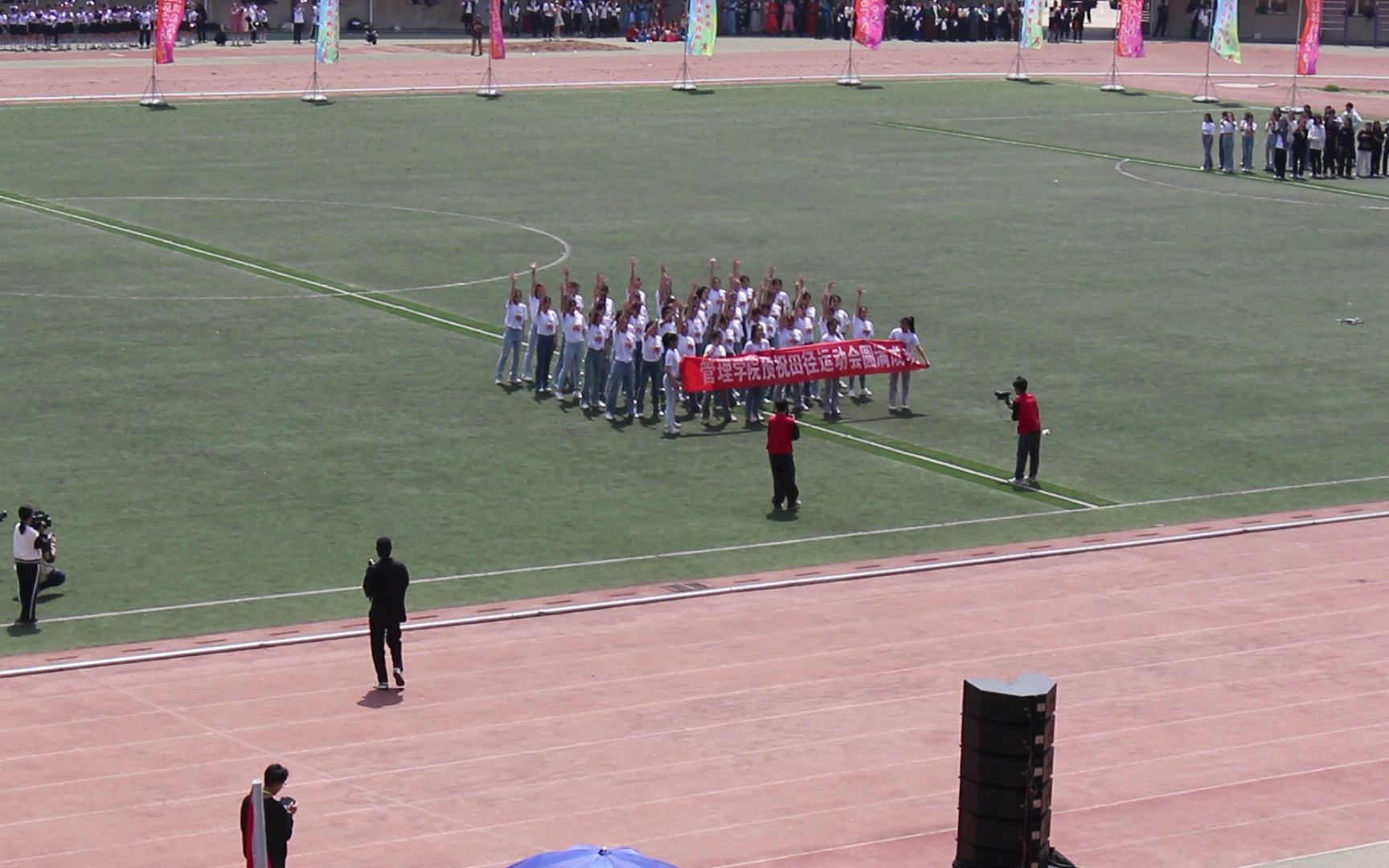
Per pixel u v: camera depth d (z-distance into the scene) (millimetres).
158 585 39531
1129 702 35000
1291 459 50719
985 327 63312
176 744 32156
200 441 48812
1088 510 46312
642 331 52531
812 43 150000
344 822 29438
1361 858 28859
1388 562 43188
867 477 48500
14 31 130500
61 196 80312
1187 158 101062
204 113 103812
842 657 36781
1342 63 148500
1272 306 67500
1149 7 169250
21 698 33844
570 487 46750
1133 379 57844
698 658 36594
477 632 37656
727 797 30672
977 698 27469
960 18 154875
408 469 47438
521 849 28688
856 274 70438
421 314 62594
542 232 76250
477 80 119625
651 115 109688
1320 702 35219
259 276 67062
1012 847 27469
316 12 137875
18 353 56062
